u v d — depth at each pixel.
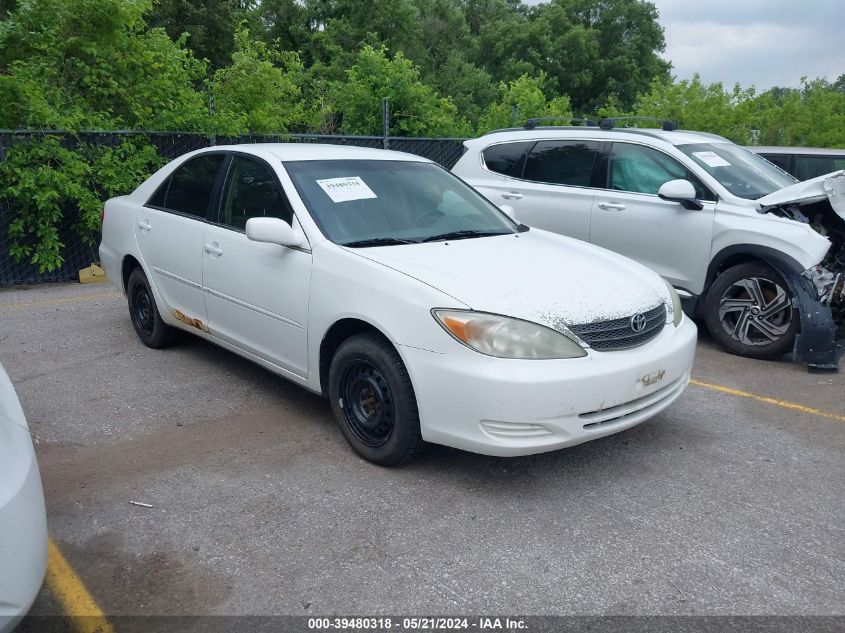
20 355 5.81
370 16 37.41
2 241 8.58
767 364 5.73
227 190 4.94
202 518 3.39
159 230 5.45
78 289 8.52
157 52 10.42
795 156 9.80
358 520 3.38
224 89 12.29
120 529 3.30
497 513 3.45
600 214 6.75
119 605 2.79
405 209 4.58
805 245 5.48
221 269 4.77
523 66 50.34
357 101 13.38
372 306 3.71
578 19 56.25
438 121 13.59
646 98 16.53
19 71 8.92
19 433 2.41
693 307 6.22
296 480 3.76
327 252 4.04
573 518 3.41
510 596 2.84
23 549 2.15
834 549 3.16
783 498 3.61
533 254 4.21
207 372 5.39
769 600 2.81
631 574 2.98
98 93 9.66
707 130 15.02
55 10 9.26
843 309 6.00
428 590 2.87
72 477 3.79
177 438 4.27
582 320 3.54
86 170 8.76
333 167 4.70
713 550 3.15
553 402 3.35
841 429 4.47
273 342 4.45
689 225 6.12
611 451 4.14
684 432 4.41
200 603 2.80
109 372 5.40
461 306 3.44
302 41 37.59
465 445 3.45
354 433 4.00
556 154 7.29
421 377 3.52
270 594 2.85
